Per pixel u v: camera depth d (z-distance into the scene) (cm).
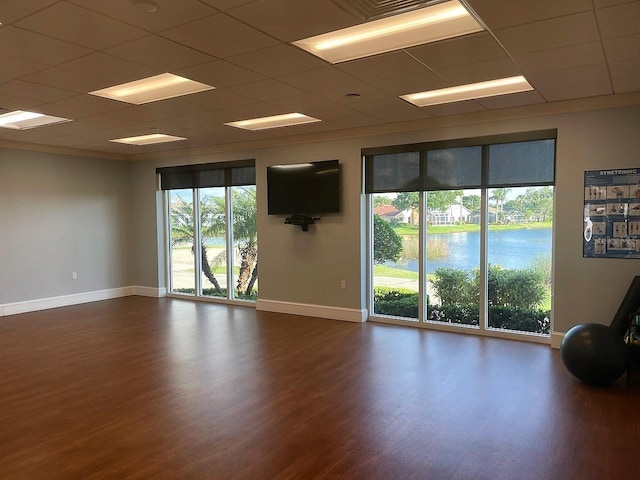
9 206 690
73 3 251
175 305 759
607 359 374
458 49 326
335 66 361
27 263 711
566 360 395
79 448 291
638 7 259
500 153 532
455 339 540
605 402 355
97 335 569
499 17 273
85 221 788
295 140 662
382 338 546
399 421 326
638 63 357
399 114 530
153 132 624
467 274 572
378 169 614
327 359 469
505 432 308
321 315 661
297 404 357
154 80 415
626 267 459
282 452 284
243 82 400
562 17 273
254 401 363
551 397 366
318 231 659
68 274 764
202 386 397
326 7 260
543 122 496
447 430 312
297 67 362
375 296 642
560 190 488
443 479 254
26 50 322
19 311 701
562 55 339
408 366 445
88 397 374
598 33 297
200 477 257
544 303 529
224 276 781
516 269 543
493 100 471
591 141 470
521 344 517
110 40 305
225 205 766
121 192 845
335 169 627
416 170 586
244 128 608
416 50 328
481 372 426
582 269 480
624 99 450
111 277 829
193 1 250
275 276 704
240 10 262
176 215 834
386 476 257
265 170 700
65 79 388
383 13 268
